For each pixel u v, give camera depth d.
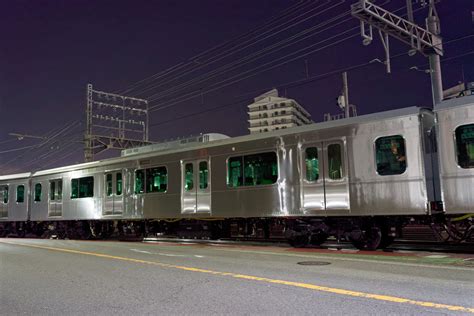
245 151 13.76
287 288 6.61
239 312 5.38
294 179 12.50
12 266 10.01
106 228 20.02
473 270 7.83
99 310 5.70
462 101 10.07
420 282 6.79
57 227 22.34
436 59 17.14
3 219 24.66
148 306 5.82
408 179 10.54
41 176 22.66
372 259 9.53
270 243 14.27
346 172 11.52
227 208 14.05
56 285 7.50
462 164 9.88
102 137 38.50
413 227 13.28
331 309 5.37
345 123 11.68
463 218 10.14
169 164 16.09
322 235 12.75
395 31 16.20
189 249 12.88
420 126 10.55
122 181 17.97
